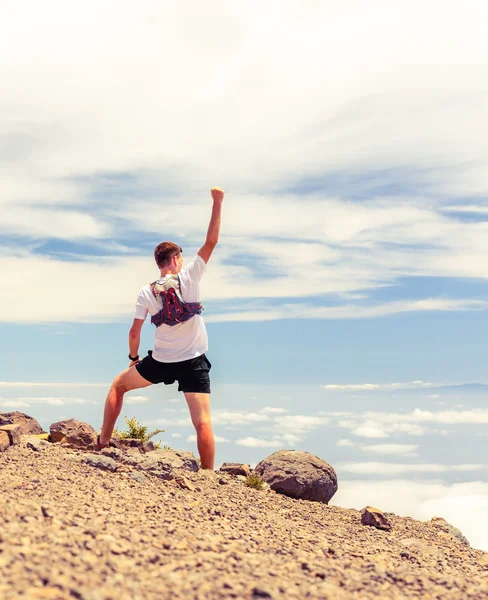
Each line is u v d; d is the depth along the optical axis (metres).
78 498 4.74
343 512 7.36
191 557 3.61
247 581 3.31
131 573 3.17
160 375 7.72
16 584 2.67
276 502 6.98
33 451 6.59
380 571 4.11
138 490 5.66
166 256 7.67
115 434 8.80
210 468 7.93
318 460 8.51
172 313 7.46
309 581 3.57
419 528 7.14
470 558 5.84
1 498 4.14
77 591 2.69
